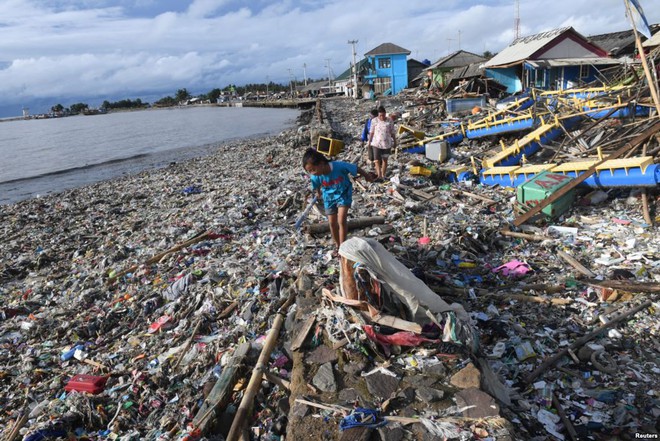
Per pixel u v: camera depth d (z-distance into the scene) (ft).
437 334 14.93
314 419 12.28
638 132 35.86
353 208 33.47
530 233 26.68
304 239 28.96
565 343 16.46
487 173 38.24
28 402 18.11
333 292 17.46
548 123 45.37
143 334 21.98
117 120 326.85
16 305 27.43
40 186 76.64
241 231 33.91
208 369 17.90
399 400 12.63
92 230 43.24
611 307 18.19
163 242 33.94
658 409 13.14
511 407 13.39
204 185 57.16
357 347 14.89
